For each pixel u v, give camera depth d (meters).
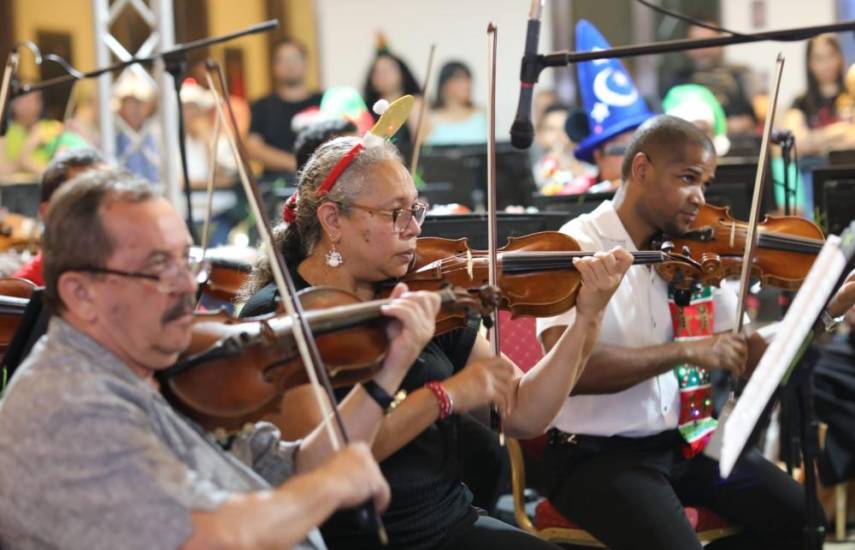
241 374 2.04
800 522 3.12
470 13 9.21
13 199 5.30
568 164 6.63
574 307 2.96
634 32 9.07
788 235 3.20
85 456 1.70
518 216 3.56
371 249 2.57
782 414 3.96
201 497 1.72
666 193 3.06
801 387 2.95
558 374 2.62
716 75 8.20
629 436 3.11
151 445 1.74
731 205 4.22
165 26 6.20
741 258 3.19
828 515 4.52
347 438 1.95
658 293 3.17
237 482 1.93
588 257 2.62
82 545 1.69
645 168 3.09
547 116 7.02
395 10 9.19
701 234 3.17
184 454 1.87
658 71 8.88
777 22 8.91
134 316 1.83
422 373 2.56
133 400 1.81
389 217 2.56
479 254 2.76
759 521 3.14
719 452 2.27
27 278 3.62
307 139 3.99
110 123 6.24
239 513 1.71
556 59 2.80
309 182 2.63
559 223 3.62
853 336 4.42
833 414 4.39
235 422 2.04
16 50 3.83
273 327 2.08
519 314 2.69
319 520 1.78
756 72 8.26
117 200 1.83
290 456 2.16
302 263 2.64
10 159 6.85
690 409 3.15
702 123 4.96
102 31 6.20
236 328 2.12
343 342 2.10
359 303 2.22
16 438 1.73
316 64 9.07
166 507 1.69
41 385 1.76
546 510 3.21
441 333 2.57
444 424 2.60
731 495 3.16
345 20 9.13
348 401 2.12
